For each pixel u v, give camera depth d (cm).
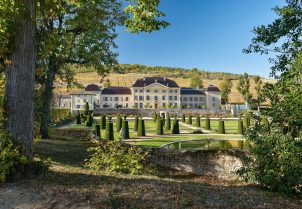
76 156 1608
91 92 11288
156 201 736
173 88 11662
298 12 1177
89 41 2342
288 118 1141
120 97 11569
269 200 862
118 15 2447
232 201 788
